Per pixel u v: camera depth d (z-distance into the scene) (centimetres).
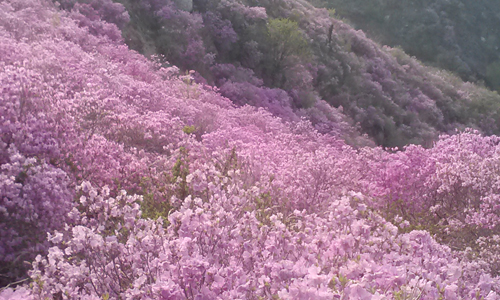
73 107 516
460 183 540
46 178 320
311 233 287
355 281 193
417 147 656
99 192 389
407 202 549
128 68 1020
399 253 274
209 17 1956
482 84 4978
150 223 270
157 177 444
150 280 226
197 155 519
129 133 575
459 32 5406
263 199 382
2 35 711
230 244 255
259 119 1004
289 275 213
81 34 1041
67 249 239
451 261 310
